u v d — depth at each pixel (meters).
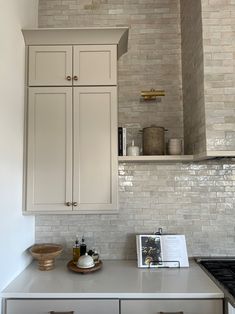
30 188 1.73
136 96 2.09
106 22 2.13
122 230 1.99
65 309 1.38
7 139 1.51
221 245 1.96
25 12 1.85
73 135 1.76
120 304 1.38
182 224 1.98
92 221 2.00
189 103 1.91
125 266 1.82
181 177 2.01
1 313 1.37
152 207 2.00
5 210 1.47
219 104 1.58
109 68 1.80
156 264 1.79
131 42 2.12
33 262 1.90
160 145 1.89
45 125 1.77
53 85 1.79
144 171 2.02
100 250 1.98
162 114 2.08
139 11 2.14
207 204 1.99
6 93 1.51
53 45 1.82
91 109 1.78
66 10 2.14
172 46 2.12
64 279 1.57
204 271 1.70
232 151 1.52
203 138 1.60
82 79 1.79
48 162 1.75
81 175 1.74
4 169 1.47
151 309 1.37
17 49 1.69
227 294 1.34
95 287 1.45
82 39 1.80
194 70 1.78
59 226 2.00
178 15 2.13
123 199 2.01
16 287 1.45
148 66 2.11
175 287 1.45
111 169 1.74
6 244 1.47
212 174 2.00
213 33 1.61
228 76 1.59
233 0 1.63
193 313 1.37
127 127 2.08
